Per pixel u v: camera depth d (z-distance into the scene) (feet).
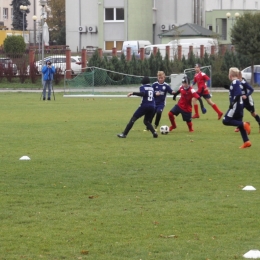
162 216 45.19
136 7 347.97
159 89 96.63
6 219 44.52
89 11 359.46
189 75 208.64
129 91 198.90
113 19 353.51
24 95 189.57
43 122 110.32
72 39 363.76
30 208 47.57
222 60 241.14
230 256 36.19
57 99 174.40
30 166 64.64
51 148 77.51
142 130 97.81
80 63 250.16
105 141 84.53
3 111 133.69
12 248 37.91
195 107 118.21
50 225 42.93
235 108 76.95
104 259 35.81
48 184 55.98
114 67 228.02
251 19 229.86
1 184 55.83
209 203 49.06
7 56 240.94
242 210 46.80
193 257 36.04
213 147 78.64
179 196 51.44
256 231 41.47
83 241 39.29
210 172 61.62
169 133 94.02
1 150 75.72
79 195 51.88
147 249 37.63
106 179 58.18
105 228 42.19
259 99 170.71
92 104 156.25
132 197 51.16
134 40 346.74
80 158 69.82
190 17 358.02
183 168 63.72
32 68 234.17
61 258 36.04
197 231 41.47
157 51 251.39
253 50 228.02
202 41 299.38
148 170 62.64
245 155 72.08
